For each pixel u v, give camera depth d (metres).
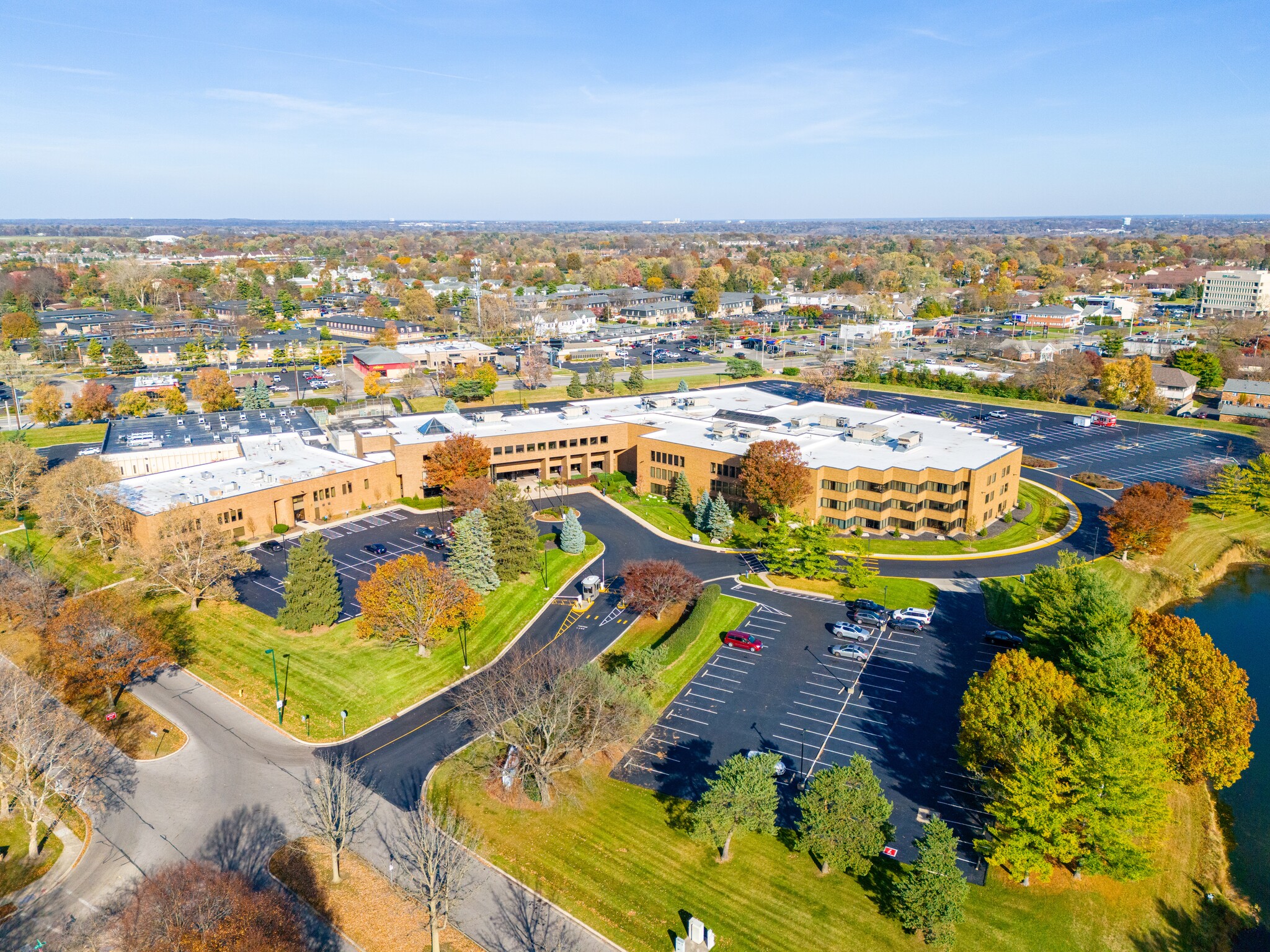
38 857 60.69
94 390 189.38
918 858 60.09
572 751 69.94
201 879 55.66
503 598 103.50
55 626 80.12
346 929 53.97
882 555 119.19
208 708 80.94
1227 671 71.00
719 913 55.94
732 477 134.00
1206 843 65.50
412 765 72.00
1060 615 82.00
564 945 53.28
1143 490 121.69
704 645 93.31
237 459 139.50
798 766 71.69
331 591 95.25
